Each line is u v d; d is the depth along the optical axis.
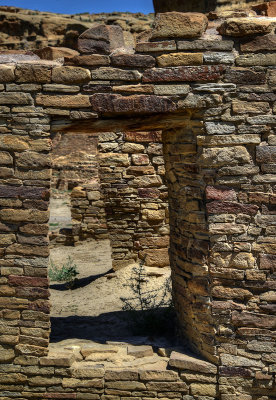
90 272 9.41
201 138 4.32
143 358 4.70
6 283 4.43
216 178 4.34
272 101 4.24
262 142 4.29
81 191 12.01
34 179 4.35
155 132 7.78
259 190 4.30
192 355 4.61
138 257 7.96
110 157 7.82
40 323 4.46
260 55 4.21
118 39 4.38
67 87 4.24
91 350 4.72
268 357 4.36
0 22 42.97
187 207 4.69
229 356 4.41
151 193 7.83
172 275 5.44
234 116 4.25
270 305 4.35
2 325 4.47
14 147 4.29
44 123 4.29
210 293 4.43
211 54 4.21
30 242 4.39
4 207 4.37
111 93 4.26
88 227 12.10
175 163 4.96
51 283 8.79
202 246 4.44
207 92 4.24
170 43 4.20
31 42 42.97
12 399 4.57
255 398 4.41
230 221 4.34
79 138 27.16
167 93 4.24
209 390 4.44
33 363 4.50
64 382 4.50
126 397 4.50
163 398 4.48
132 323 5.82
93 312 6.56
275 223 4.30
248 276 4.35
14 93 4.24
